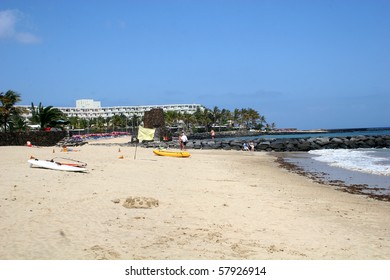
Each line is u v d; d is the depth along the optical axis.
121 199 14.55
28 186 15.91
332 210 15.03
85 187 16.58
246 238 10.45
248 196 17.19
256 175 26.84
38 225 10.51
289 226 12.02
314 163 39.50
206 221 12.12
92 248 8.92
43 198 13.83
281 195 18.05
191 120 179.62
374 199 18.55
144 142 72.81
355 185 23.44
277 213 13.83
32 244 9.04
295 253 9.39
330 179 26.48
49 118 68.19
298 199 17.19
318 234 11.24
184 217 12.47
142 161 32.41
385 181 25.42
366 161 41.88
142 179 20.55
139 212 12.72
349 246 10.18
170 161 34.56
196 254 8.97
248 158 44.84
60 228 10.34
